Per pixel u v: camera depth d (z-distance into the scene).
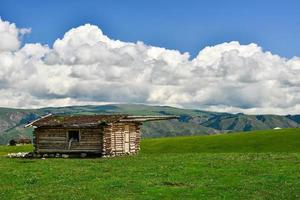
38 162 61.06
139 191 36.31
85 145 72.12
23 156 75.25
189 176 43.22
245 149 79.94
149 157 65.69
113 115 75.44
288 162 52.34
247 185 37.84
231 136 96.44
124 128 75.19
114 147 72.38
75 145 72.81
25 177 45.47
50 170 50.56
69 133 73.81
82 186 39.09
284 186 37.06
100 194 35.47
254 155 62.84
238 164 51.31
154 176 43.72
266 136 90.44
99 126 71.31
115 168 51.09
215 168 48.34
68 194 35.75
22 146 112.25
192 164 52.44
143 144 96.38
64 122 73.94
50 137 74.75
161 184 39.16
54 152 74.06
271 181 39.47
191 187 37.47
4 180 43.91
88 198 34.16
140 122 79.50
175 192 35.53
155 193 35.34
